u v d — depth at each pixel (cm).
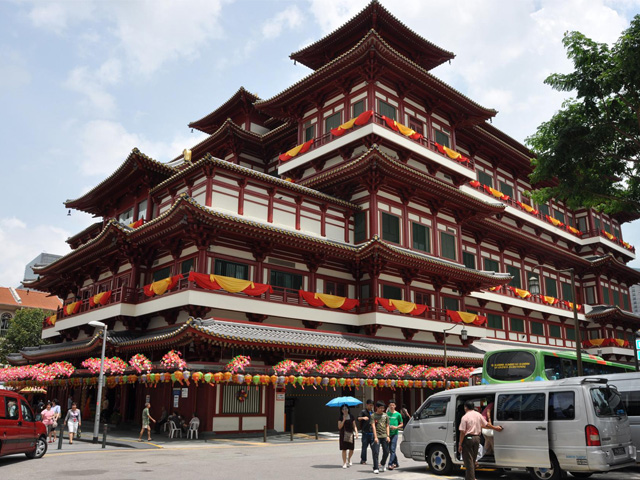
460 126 6056
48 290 6481
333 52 5700
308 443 3375
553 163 2823
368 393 4612
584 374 3003
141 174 4906
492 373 2545
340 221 4772
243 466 2222
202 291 3728
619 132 2775
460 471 2033
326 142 5169
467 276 5150
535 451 1759
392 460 2125
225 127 5878
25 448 2412
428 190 5003
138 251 4462
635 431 2125
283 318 4266
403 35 5488
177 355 3331
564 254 7375
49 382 4706
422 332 5025
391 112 5162
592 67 2691
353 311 4547
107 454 2712
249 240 4128
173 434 3559
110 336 4219
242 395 3772
